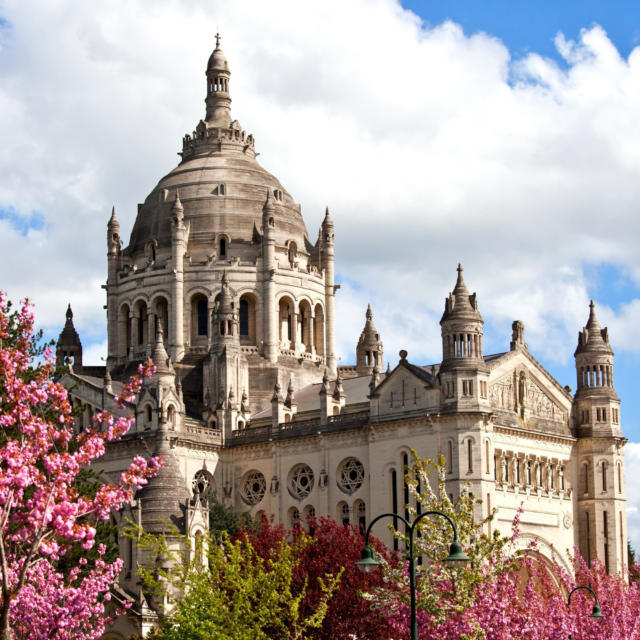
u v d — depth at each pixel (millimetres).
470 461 130625
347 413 141750
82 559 73812
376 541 110312
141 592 113250
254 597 87375
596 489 149125
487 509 130625
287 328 167375
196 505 123938
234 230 167000
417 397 134500
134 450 143875
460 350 133000
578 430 151000
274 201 171125
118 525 123188
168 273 164625
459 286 135125
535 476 143375
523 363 144000
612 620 104188
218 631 83812
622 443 151125
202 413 156125
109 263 172625
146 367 70500
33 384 64562
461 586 81812
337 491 141250
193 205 168750
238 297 163250
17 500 63000
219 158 174750
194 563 90438
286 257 168750
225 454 151250
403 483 134250
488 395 133500
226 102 183125
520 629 81938
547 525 143125
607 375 151625
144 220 172000
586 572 118688
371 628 100000
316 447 143875
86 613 74688
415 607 75375
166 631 88938
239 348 157375
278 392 148875
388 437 136375
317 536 109500
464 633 78562
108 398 147625
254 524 141000
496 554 85438
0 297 71312
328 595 90500
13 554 73938
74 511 60562
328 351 172000
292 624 91438
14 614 72250
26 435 65000
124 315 170000
